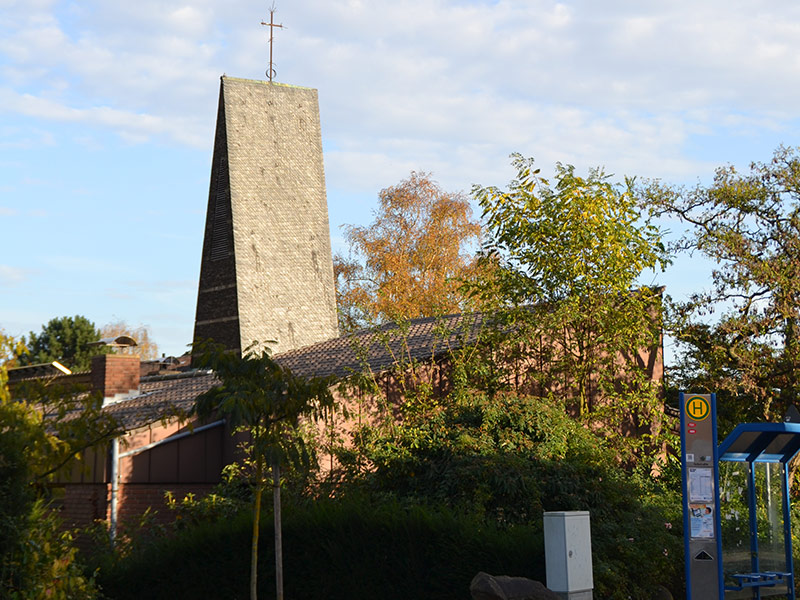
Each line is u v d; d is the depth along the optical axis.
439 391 18.00
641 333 17.06
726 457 12.09
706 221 21.31
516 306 17.11
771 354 19.70
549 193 16.78
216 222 29.84
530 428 14.41
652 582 11.72
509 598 9.49
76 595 9.48
